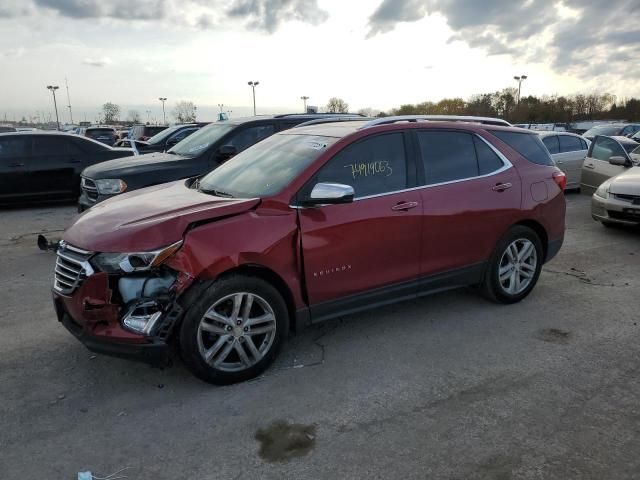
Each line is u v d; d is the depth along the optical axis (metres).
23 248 7.58
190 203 3.87
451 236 4.62
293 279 3.83
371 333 4.55
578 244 7.80
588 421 3.23
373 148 4.32
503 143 5.14
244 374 3.69
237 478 2.77
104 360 4.05
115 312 3.37
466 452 2.95
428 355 4.13
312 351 4.21
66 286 3.56
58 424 3.23
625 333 4.54
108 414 3.34
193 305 3.43
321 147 4.20
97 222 3.70
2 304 5.23
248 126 8.59
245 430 3.17
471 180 4.77
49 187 10.87
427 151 4.60
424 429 3.16
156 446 3.02
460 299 5.37
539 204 5.19
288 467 2.84
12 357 4.09
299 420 3.26
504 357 4.09
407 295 4.51
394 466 2.84
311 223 3.87
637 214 7.79
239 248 3.54
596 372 3.85
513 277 5.17
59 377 3.80
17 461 2.89
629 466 2.82
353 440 3.06
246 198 3.92
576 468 2.81
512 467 2.82
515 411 3.34
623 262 6.80
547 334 4.53
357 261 4.11
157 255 3.32
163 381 3.74
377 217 4.16
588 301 5.33
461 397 3.51
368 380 3.74
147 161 8.00
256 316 3.73
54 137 10.96
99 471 2.82
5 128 28.89
